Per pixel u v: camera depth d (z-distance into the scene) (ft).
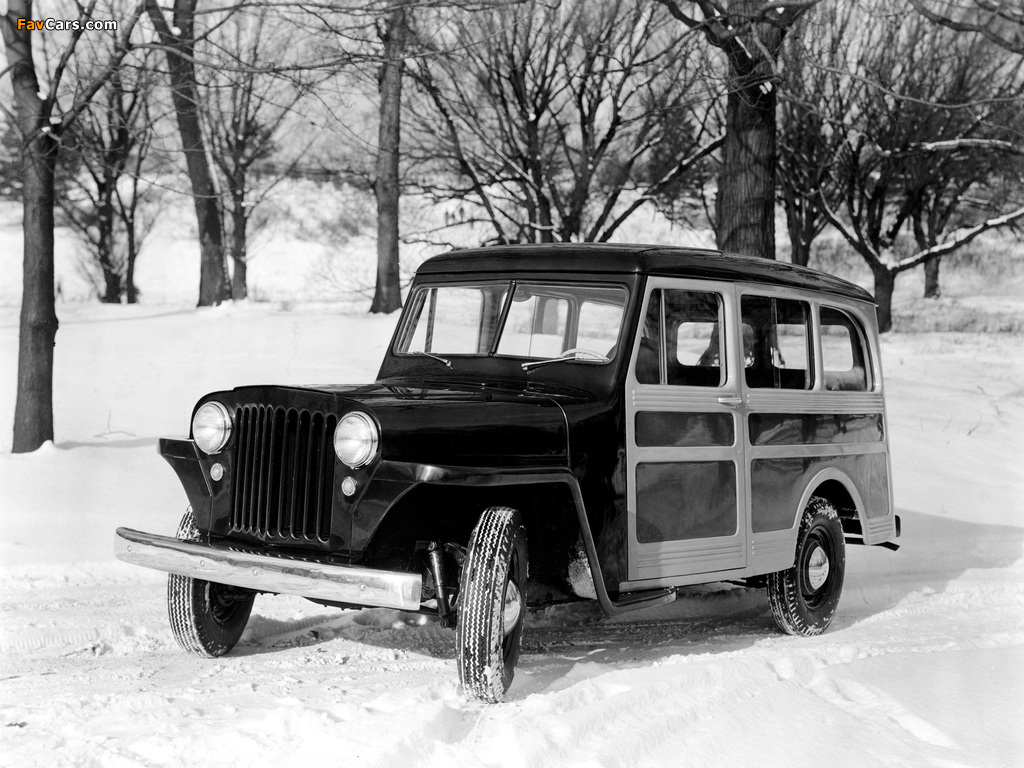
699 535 18.66
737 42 44.45
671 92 74.08
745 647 19.77
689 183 88.69
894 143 88.69
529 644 19.85
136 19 32.30
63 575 23.39
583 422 16.80
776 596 21.26
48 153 34.22
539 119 80.84
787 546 20.79
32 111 33.71
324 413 14.99
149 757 11.89
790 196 94.53
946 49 85.15
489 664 14.30
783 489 20.76
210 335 66.03
